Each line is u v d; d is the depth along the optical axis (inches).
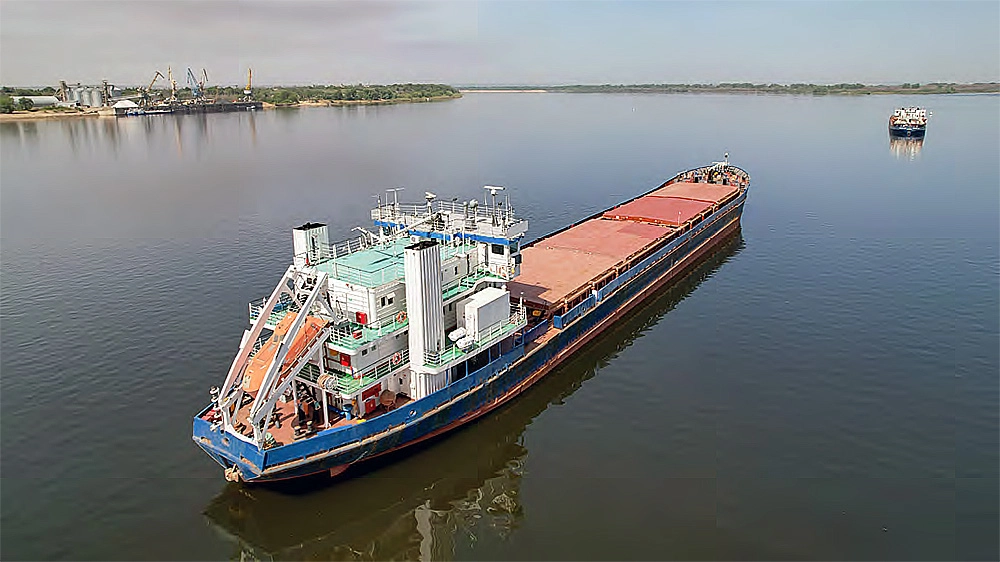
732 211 3319.4
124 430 1540.4
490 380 1594.5
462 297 1588.3
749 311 2298.2
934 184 4453.7
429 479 1402.6
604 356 1978.3
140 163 5575.8
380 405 1448.1
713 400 1699.1
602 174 4926.2
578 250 2527.1
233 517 1269.7
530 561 1165.7
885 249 2984.7
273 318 1489.9
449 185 4471.0
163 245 3034.0
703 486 1357.0
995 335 2034.9
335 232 3262.8
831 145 6555.1
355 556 1196.5
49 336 2037.4
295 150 6397.6
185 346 1967.3
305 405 1385.3
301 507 1305.4
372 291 1363.2
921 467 1402.6
